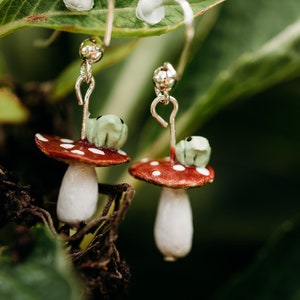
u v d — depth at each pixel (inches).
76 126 10.7
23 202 7.3
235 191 11.3
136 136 11.3
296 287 9.4
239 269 10.8
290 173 11.5
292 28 9.7
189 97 9.8
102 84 10.8
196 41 10.4
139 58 10.9
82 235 7.2
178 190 7.9
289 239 9.5
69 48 11.2
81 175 7.4
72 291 6.3
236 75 9.2
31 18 7.3
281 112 11.7
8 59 11.1
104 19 7.3
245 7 10.1
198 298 10.7
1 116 8.8
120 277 7.4
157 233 7.9
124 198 7.2
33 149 9.0
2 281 6.5
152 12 7.2
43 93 9.1
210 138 11.6
